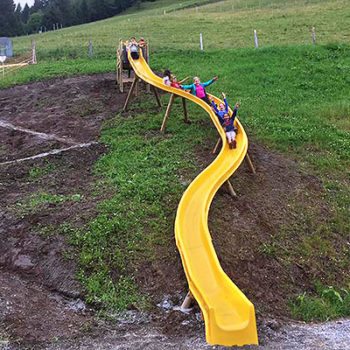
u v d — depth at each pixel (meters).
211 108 15.72
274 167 15.13
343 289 10.97
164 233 11.44
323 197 14.12
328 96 22.16
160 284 10.09
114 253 10.77
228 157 13.61
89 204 12.56
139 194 12.89
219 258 10.73
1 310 9.07
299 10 46.09
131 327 9.03
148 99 20.95
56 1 109.12
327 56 27.22
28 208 12.52
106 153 16.20
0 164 16.05
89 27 61.06
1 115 21.19
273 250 11.49
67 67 27.23
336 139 17.48
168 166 14.59
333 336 8.81
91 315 9.40
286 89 22.86
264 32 37.38
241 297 8.40
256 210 12.76
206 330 8.11
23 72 27.28
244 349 8.05
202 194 11.83
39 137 18.20
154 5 102.19
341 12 41.91
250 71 25.28
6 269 10.75
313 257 11.73
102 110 20.28
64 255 10.71
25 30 94.81
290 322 9.45
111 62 27.95
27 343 8.34
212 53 29.19
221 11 54.16
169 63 26.92
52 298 9.91
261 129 17.83
